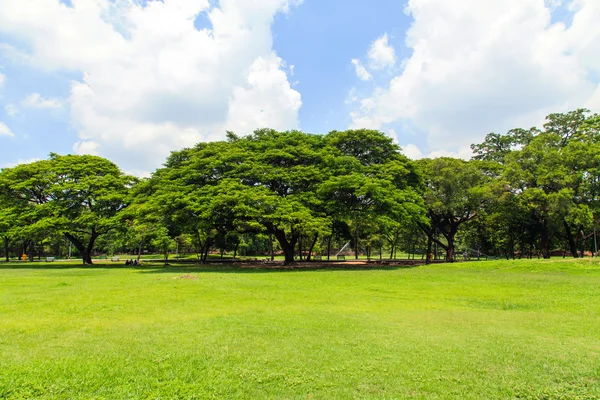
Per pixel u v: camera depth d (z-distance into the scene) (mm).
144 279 17969
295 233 32719
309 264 32094
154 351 6430
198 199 25391
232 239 44438
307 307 10656
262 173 27172
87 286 15047
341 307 10711
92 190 32156
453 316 9562
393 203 25609
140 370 5562
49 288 14430
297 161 29438
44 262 41000
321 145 31781
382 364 5898
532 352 6512
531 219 33562
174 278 18297
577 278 16922
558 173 25938
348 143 32500
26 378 5176
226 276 19438
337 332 7785
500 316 9594
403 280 17500
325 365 5852
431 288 14797
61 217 30969
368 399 4695
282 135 32781
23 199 33875
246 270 24719
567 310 10438
